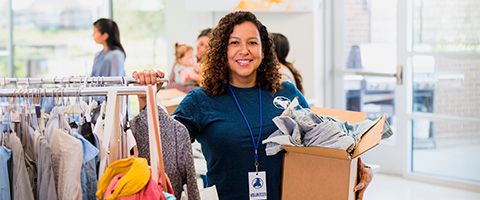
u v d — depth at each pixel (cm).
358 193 253
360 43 643
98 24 586
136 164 193
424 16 589
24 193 206
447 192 560
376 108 637
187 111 262
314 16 636
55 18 765
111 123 210
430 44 588
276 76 274
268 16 642
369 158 638
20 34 763
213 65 266
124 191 190
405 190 567
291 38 642
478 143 565
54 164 211
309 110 261
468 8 558
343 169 240
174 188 225
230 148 259
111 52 587
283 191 256
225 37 264
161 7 729
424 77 596
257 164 259
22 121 215
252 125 261
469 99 566
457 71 573
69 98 221
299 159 251
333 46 663
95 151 208
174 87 548
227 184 261
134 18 742
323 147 239
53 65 771
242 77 268
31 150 214
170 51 703
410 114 606
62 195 209
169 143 225
